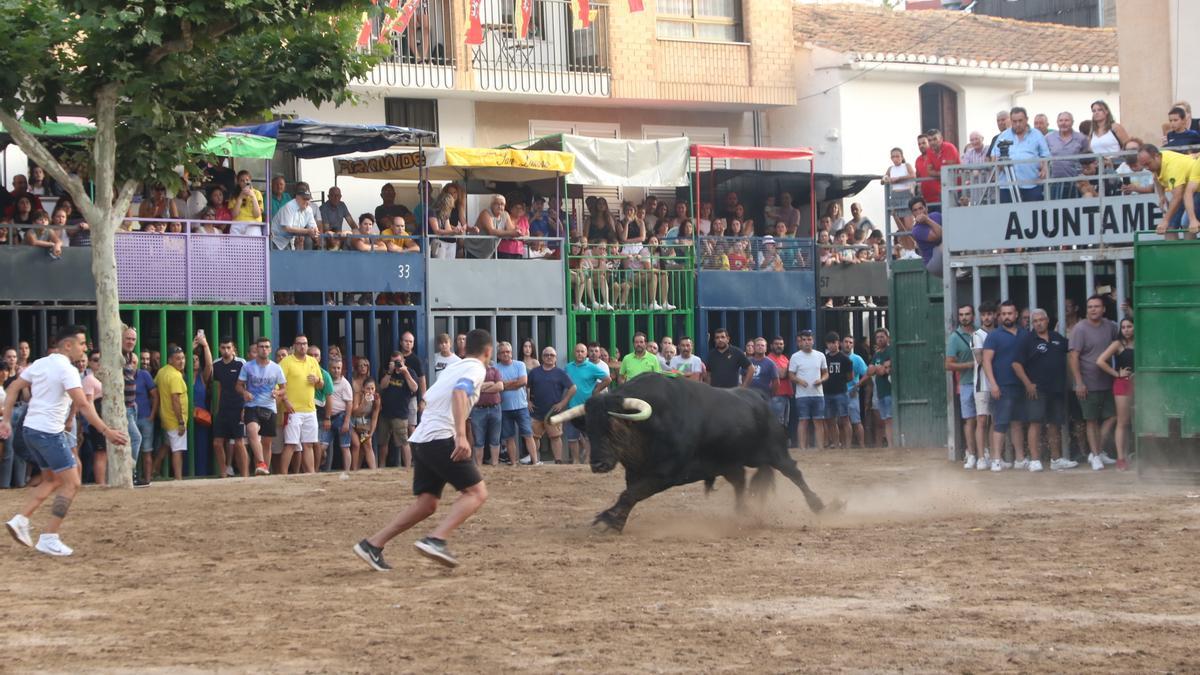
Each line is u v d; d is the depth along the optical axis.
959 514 14.85
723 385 22.91
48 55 19.12
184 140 20.12
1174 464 18.27
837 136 32.72
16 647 8.88
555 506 16.33
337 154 25.69
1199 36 24.52
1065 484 17.80
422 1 28.69
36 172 22.62
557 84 29.98
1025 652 8.30
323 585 10.97
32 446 12.87
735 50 32.12
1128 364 19.16
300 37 20.30
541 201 27.50
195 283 22.69
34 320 22.91
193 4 18.00
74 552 12.99
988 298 22.59
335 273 24.28
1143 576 10.70
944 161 24.48
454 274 25.52
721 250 28.72
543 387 23.45
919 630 8.91
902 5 44.97
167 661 8.43
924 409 25.00
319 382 22.06
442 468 11.27
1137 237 18.42
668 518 15.02
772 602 9.91
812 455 23.88
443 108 29.73
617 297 27.50
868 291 30.11
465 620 9.45
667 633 8.92
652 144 27.81
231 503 17.02
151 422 20.84
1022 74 34.16
